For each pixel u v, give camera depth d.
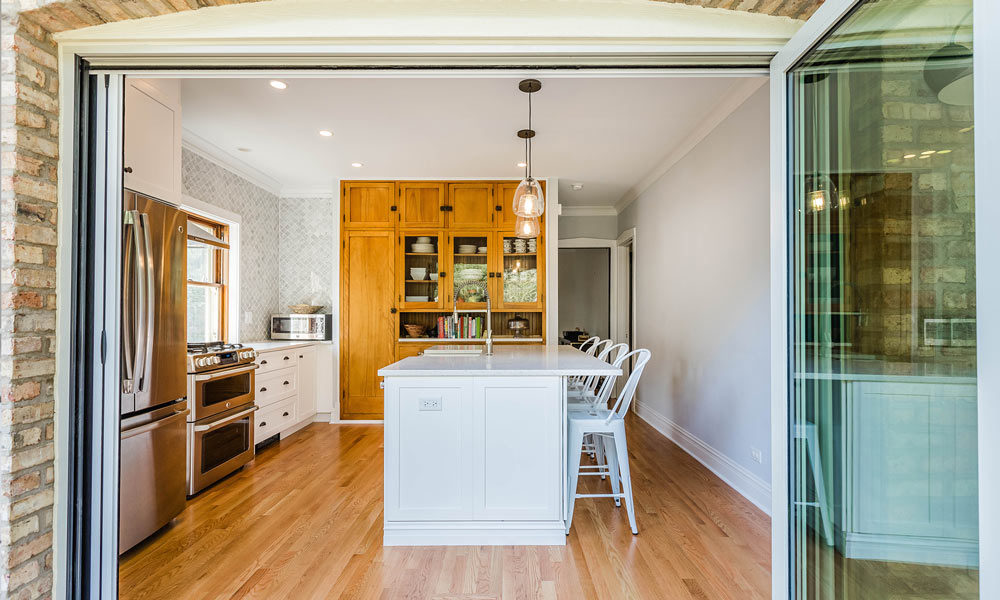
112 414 1.73
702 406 3.94
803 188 1.55
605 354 3.89
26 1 1.52
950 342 1.03
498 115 3.57
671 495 3.23
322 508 3.03
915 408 1.12
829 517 1.43
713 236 3.70
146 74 1.75
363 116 3.60
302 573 2.26
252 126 3.80
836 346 1.39
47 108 1.63
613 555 2.43
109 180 1.74
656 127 3.82
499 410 2.57
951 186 1.02
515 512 2.56
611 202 6.42
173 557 2.41
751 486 3.13
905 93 1.14
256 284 5.22
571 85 3.09
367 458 4.07
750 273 3.12
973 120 0.96
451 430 2.57
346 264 5.37
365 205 5.37
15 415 1.52
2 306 1.51
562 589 2.12
